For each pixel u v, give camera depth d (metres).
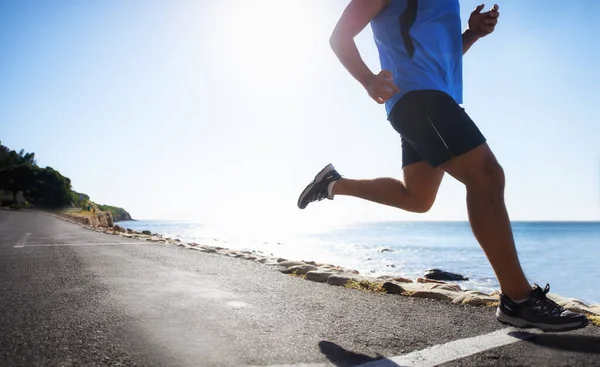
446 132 1.91
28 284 3.15
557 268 19.00
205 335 1.85
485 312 2.40
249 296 2.78
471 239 59.81
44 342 1.73
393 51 2.09
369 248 36.47
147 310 2.31
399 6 2.08
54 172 109.50
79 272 3.81
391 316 2.29
